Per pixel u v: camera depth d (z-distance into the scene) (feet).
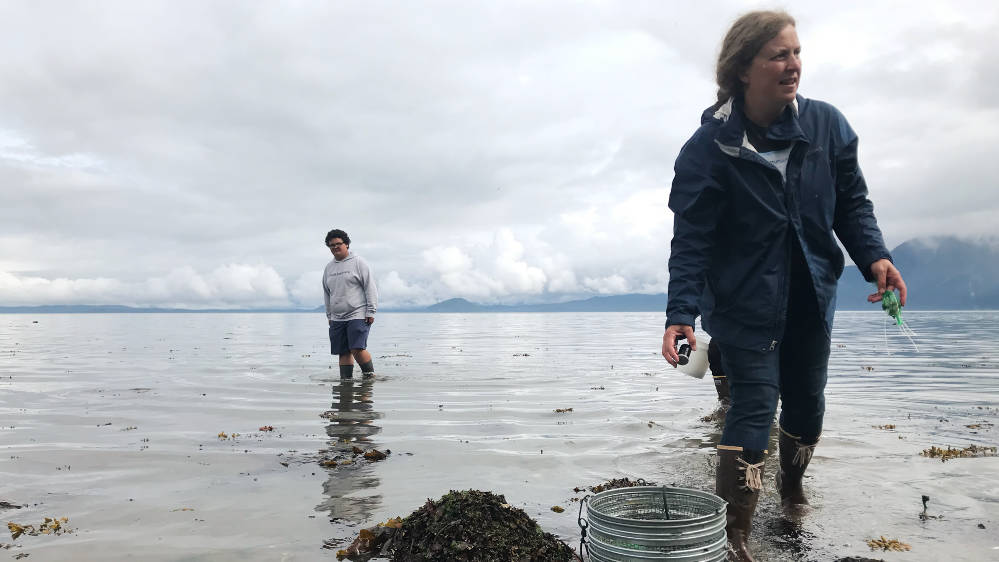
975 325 156.04
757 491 8.68
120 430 18.69
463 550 8.13
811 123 8.61
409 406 23.43
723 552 7.64
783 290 8.55
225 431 18.47
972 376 34.99
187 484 12.70
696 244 8.74
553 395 26.71
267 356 51.42
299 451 15.70
